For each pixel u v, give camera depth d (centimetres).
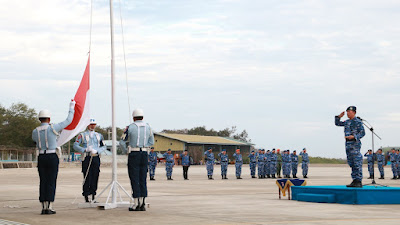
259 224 971
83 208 1330
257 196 1778
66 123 1219
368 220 1028
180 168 6994
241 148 9744
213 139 9500
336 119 1501
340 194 1440
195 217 1102
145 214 1170
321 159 10650
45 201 1179
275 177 3997
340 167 7619
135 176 1243
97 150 1445
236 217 1098
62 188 2302
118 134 8881
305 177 3772
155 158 3450
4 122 9538
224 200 1595
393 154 3600
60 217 1116
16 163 7019
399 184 2705
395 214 1148
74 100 1306
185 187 2430
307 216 1110
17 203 1527
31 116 9712
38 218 1097
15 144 9381
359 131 1476
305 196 1530
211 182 3052
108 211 1242
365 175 4431
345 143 1502
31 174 4772
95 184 1445
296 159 3959
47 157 1184
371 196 1403
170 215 1146
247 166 8219
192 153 8850
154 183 2912
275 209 1277
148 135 1262
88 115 1383
